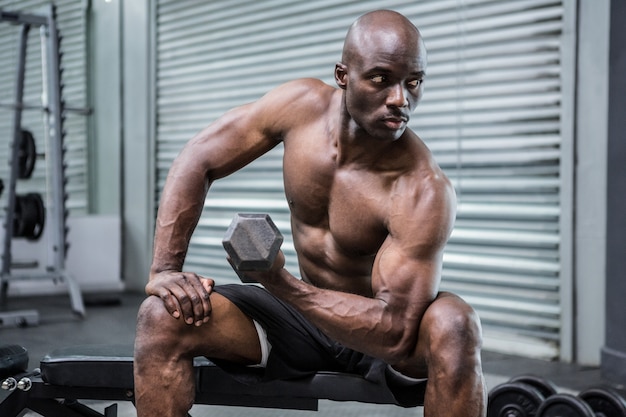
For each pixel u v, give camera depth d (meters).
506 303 3.98
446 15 4.14
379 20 1.33
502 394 2.34
